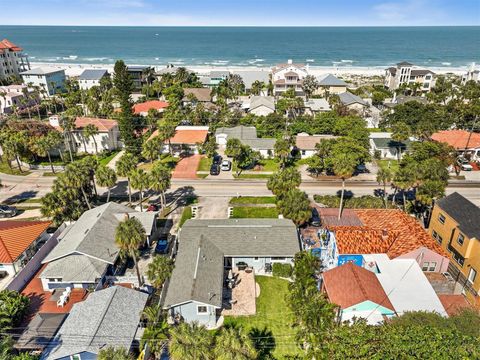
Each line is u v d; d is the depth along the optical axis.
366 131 82.50
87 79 147.88
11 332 33.34
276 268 42.38
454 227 43.59
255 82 137.38
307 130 93.62
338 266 39.62
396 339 27.45
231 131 90.44
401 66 144.88
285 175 50.78
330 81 140.62
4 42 151.00
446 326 30.39
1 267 42.53
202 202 60.84
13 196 63.47
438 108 100.81
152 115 101.56
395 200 61.28
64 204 50.50
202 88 132.25
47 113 111.31
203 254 40.38
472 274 39.41
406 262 40.41
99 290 37.91
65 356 29.02
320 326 28.98
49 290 39.94
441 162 60.88
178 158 81.25
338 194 63.50
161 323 32.41
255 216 56.00
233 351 24.00
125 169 54.44
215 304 34.47
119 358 25.92
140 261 45.38
